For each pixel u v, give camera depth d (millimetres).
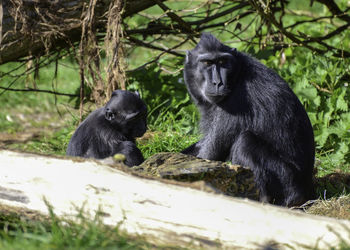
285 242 9211
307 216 9188
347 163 17812
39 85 31844
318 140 18688
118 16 17656
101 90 18656
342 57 21234
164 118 20906
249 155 13805
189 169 11141
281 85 14398
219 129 14391
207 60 13961
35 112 28266
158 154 12242
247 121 14094
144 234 10039
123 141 15055
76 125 21875
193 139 19016
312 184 14703
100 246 9188
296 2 41750
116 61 17828
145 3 19297
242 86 14172
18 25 17547
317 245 8875
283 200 14047
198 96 14961
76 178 10406
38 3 17359
